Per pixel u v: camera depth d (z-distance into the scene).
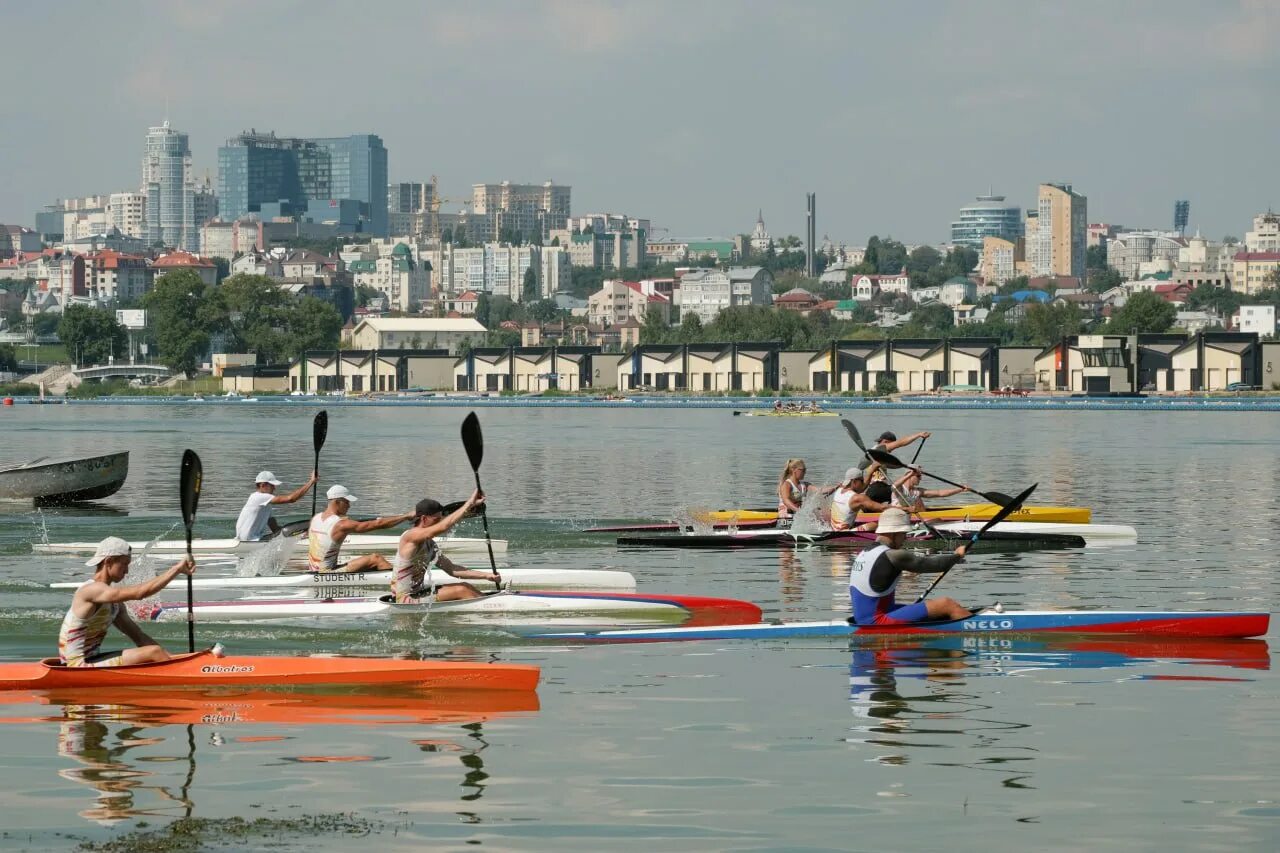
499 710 21.16
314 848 15.31
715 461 87.19
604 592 32.19
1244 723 20.38
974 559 39.22
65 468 58.19
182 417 186.12
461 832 15.78
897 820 16.17
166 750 19.00
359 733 19.88
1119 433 123.00
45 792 17.16
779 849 15.27
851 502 41.84
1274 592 33.19
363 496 62.34
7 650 25.69
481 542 42.22
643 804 16.75
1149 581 35.00
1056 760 18.52
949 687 22.61
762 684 22.81
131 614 28.62
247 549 39.47
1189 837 15.64
